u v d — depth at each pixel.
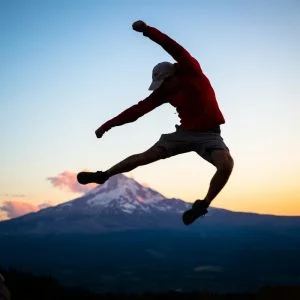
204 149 5.26
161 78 5.28
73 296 24.33
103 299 24.72
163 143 5.40
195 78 5.26
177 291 21.94
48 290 22.77
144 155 5.40
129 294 24.80
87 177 5.39
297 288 5.71
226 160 5.18
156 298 22.73
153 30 5.14
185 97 5.25
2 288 4.62
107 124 5.37
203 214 5.17
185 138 5.30
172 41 5.17
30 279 23.42
